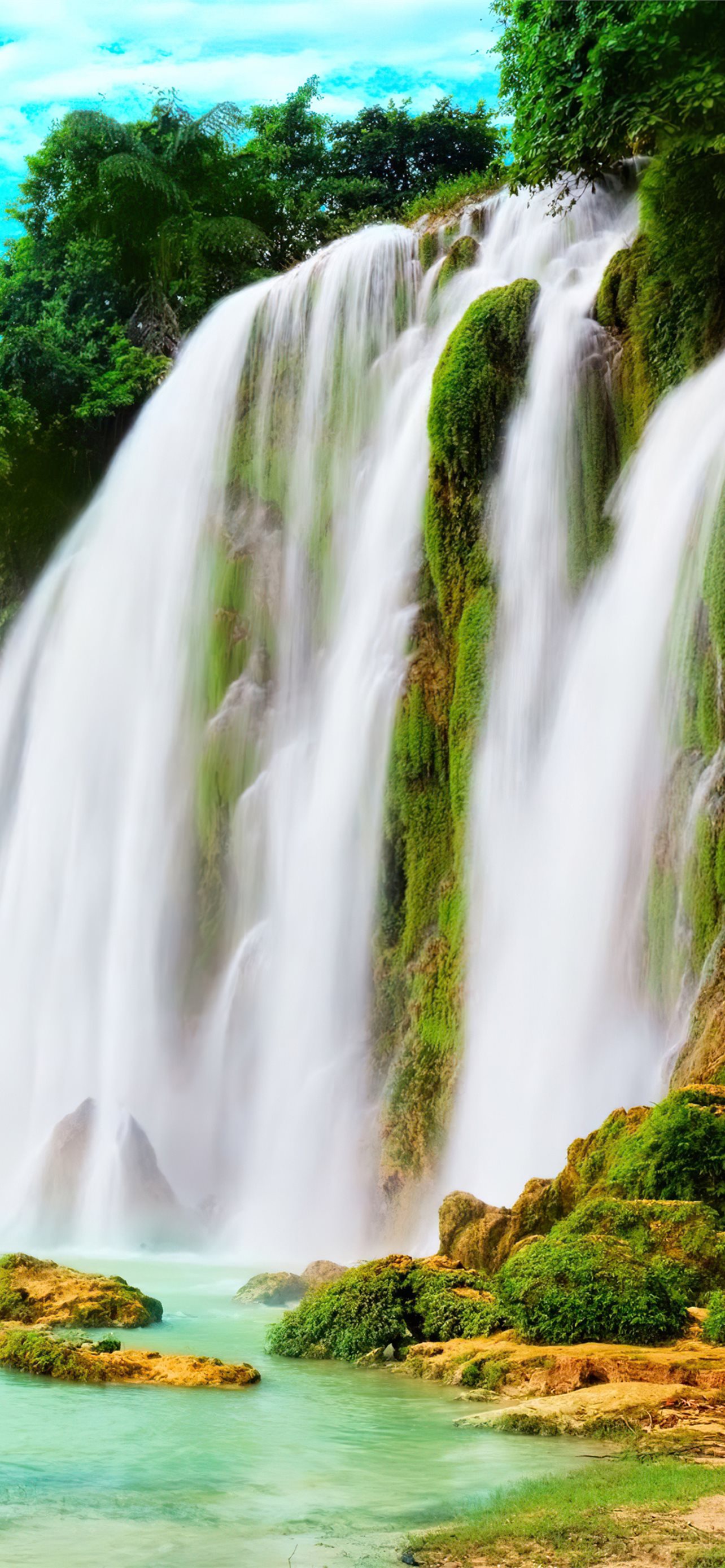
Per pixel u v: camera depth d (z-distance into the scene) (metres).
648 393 25.06
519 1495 8.09
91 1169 23.19
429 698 27.52
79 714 35.38
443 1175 23.62
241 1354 13.18
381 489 31.64
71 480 43.81
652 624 22.75
